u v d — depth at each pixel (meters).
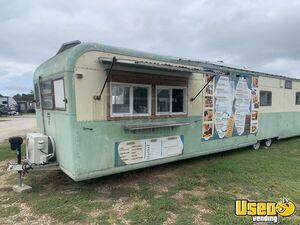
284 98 9.55
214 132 6.93
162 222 3.72
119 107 4.98
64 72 4.41
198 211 4.09
